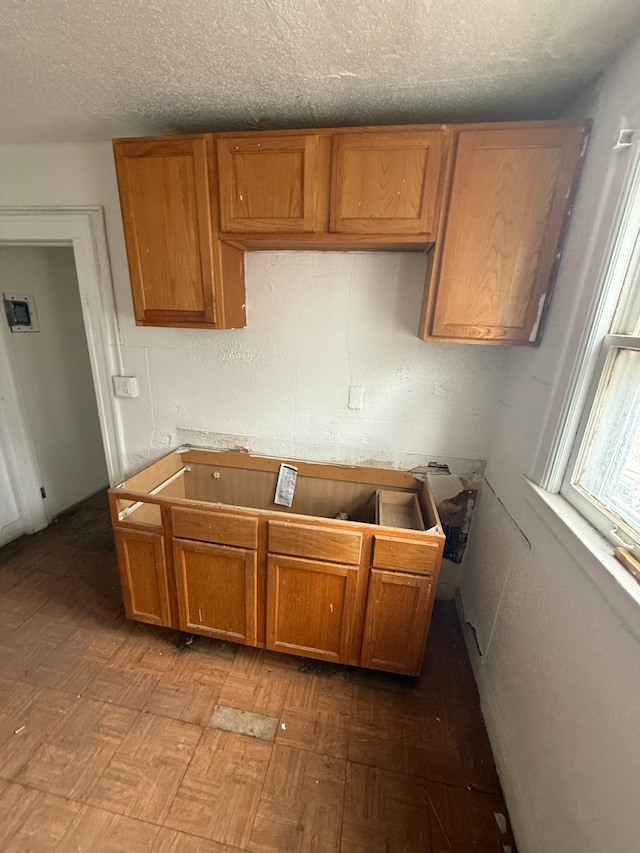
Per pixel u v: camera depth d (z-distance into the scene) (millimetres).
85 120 1531
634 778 725
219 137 1347
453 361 1784
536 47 1035
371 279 1744
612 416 1083
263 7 928
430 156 1254
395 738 1435
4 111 1461
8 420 2414
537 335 1373
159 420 2137
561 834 936
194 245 1488
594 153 1153
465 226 1304
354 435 1971
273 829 1160
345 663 1626
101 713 1467
